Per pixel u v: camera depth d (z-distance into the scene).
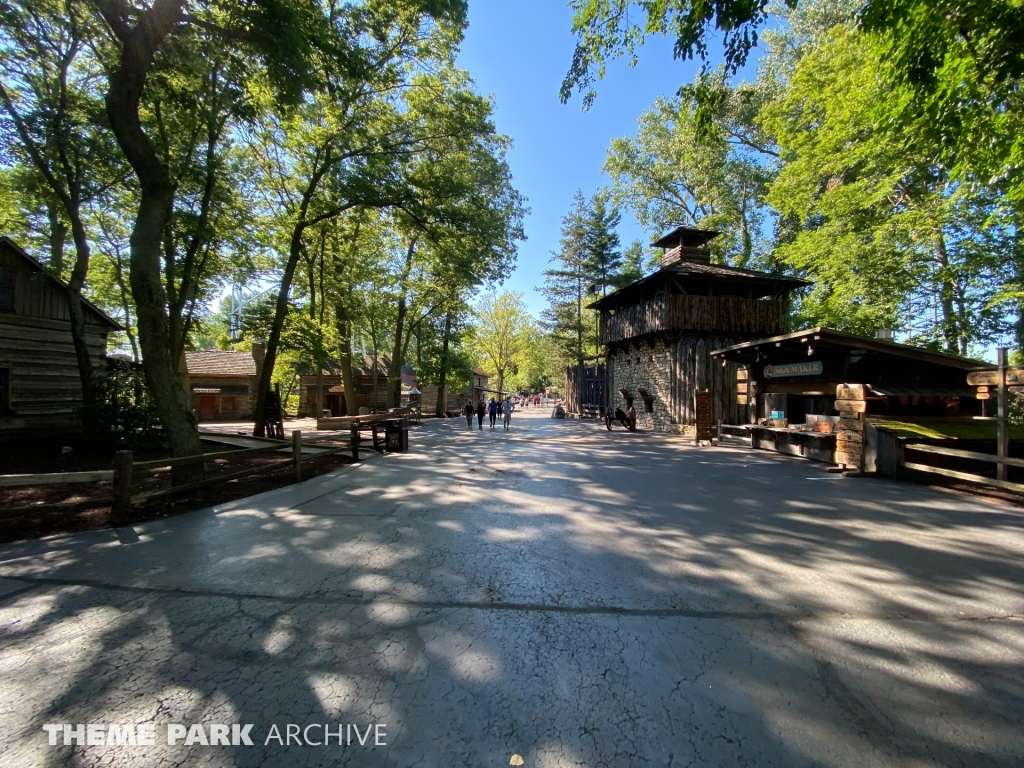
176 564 4.25
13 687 2.48
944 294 14.84
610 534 5.16
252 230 16.62
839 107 13.65
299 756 2.01
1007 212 12.00
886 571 4.07
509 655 2.78
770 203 18.28
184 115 11.88
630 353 23.55
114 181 12.55
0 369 12.00
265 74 9.81
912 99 7.34
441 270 19.94
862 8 6.71
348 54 10.06
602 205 36.91
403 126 15.43
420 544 4.82
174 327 13.02
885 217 14.81
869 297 15.66
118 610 3.36
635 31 6.80
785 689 2.46
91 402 11.32
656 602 3.49
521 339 57.66
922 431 8.44
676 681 2.53
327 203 15.80
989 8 5.86
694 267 19.69
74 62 12.06
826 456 10.50
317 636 3.00
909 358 10.09
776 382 12.80
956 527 5.39
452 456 11.91
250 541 4.91
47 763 1.97
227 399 32.44
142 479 8.15
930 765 1.95
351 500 6.83
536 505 6.52
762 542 4.87
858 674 2.60
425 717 2.25
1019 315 14.12
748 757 2.00
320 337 17.83
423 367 36.19
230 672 2.61
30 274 12.62
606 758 1.99
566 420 28.56
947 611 3.34
